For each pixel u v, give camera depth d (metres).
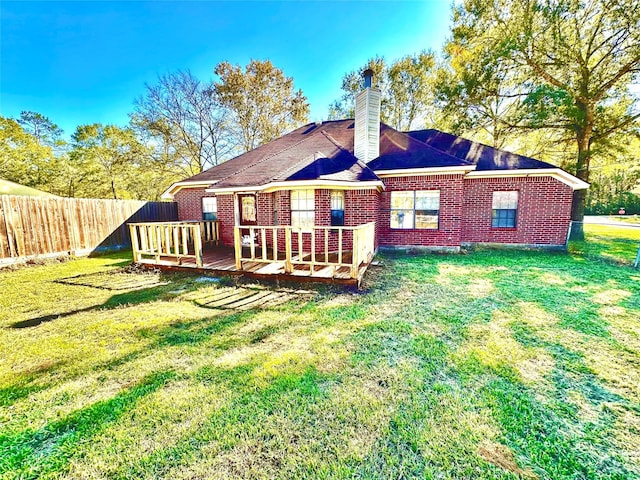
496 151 11.36
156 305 5.11
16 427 2.32
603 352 3.36
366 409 2.43
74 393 2.73
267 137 25.64
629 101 11.98
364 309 4.76
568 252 9.80
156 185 30.16
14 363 3.27
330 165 8.33
